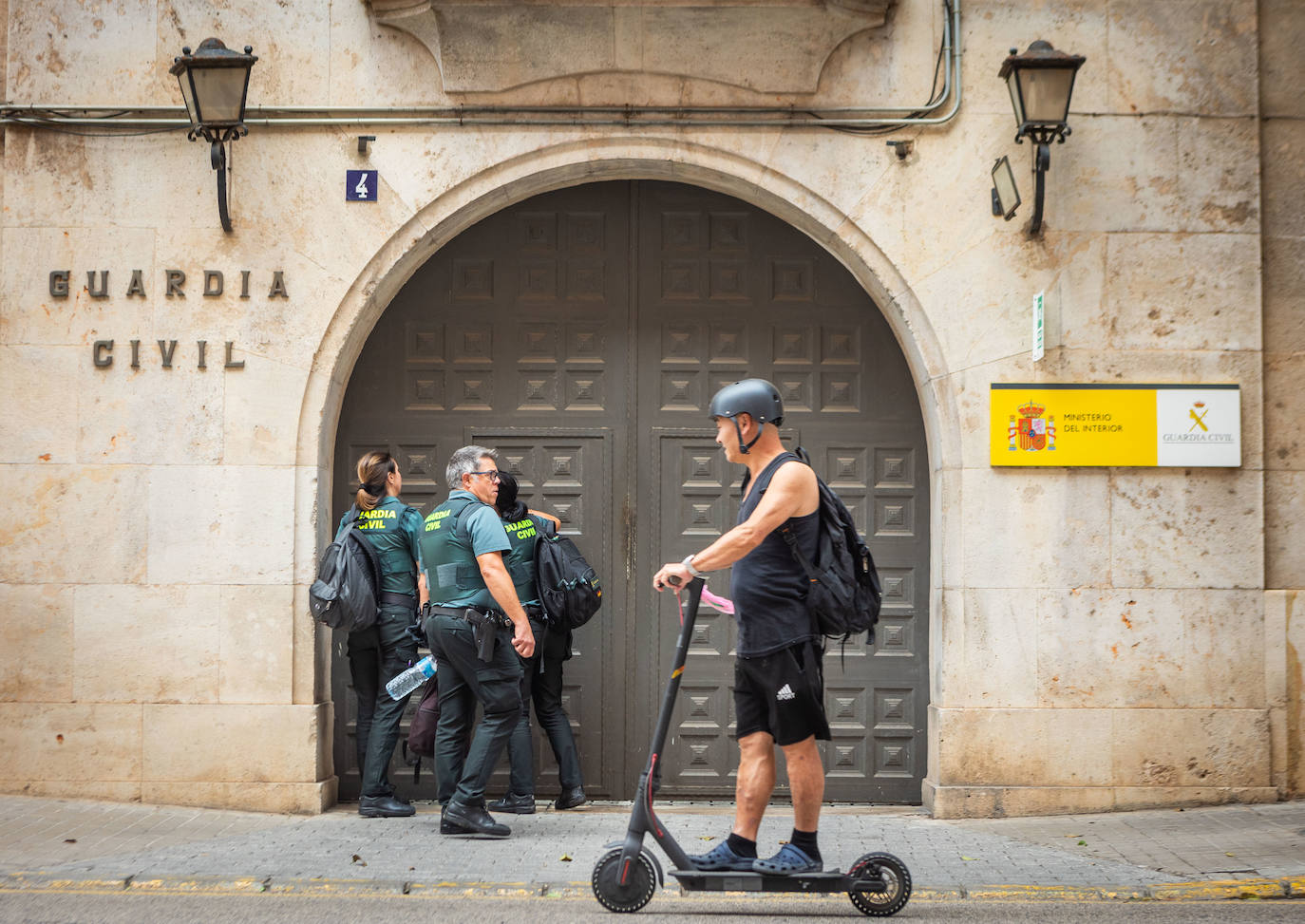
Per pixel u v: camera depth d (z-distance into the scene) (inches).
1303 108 275.1
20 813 249.4
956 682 265.1
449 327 287.3
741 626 179.3
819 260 287.6
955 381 268.4
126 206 270.5
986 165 270.1
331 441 277.4
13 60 270.7
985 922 178.5
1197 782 263.6
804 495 176.4
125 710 264.5
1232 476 268.1
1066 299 268.8
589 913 183.9
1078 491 267.1
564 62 268.2
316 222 270.7
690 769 280.7
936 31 270.4
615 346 286.5
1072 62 251.4
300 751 263.1
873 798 280.2
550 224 288.0
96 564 266.8
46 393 268.7
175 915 180.9
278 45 270.8
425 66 271.0
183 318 269.7
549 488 284.8
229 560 266.7
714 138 270.5
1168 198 269.9
